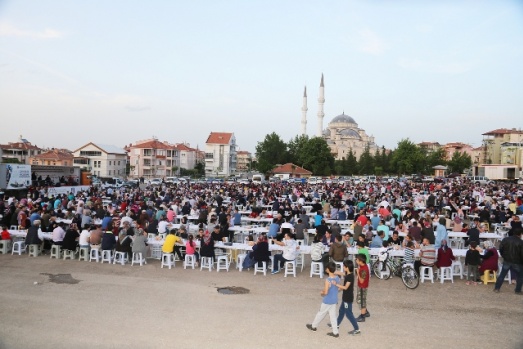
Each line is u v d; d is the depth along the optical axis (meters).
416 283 13.34
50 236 17.50
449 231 20.58
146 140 127.12
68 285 13.29
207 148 122.00
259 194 36.50
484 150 128.62
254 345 8.98
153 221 20.05
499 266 15.29
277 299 12.25
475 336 9.64
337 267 14.55
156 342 9.02
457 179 86.88
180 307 11.38
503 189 50.12
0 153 85.00
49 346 8.76
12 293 12.35
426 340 9.39
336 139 172.88
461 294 12.89
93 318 10.42
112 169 103.38
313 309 11.41
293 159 119.06
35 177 42.84
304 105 145.62
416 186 54.25
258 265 15.91
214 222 19.09
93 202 27.70
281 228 19.61
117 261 16.66
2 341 8.95
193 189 46.50
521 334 9.79
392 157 117.38
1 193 31.22
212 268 15.91
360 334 9.68
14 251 18.11
